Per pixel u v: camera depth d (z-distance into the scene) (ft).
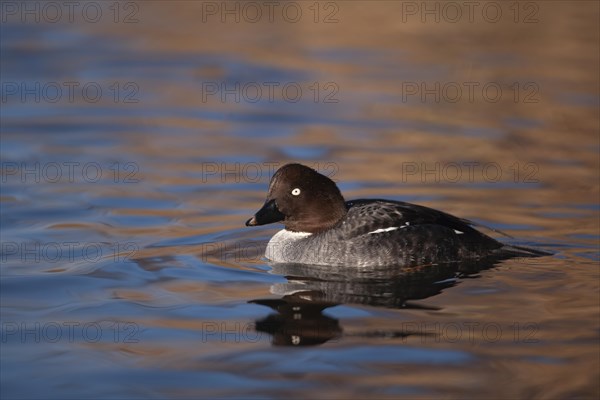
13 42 94.02
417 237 41.42
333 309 36.35
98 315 36.35
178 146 65.36
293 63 87.40
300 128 69.77
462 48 90.43
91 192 55.06
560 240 45.11
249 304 37.06
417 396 29.07
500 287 38.55
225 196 54.54
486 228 47.26
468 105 74.43
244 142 66.23
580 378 30.04
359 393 29.27
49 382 30.68
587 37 91.76
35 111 73.82
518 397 28.94
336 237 42.11
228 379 30.48
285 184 43.27
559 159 61.36
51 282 40.34
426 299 37.32
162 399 29.22
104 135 68.03
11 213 50.83
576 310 35.76
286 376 30.55
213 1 112.06
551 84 79.15
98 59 89.30
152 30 99.86
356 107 74.95
